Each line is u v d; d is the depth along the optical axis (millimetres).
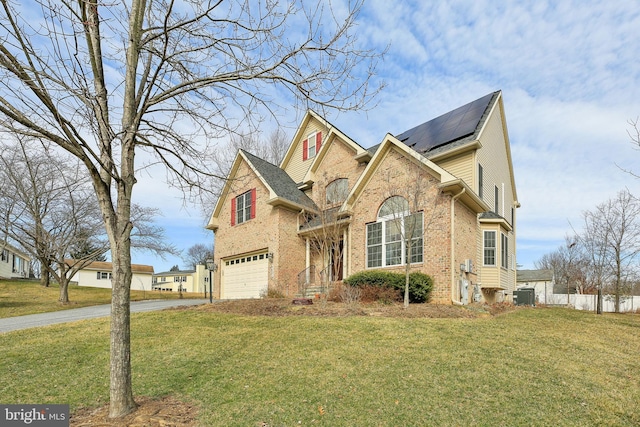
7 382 5703
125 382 4520
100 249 19781
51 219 18844
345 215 15508
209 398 5070
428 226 12375
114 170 4480
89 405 4855
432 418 4391
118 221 4637
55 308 16344
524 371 5848
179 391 5332
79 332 9078
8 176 17203
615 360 6609
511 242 20891
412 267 13234
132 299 21781
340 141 19562
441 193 12742
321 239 15742
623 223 19312
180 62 5164
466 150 15562
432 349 6910
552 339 7895
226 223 20781
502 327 8820
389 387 5266
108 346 7707
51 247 18266
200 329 9023
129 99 4871
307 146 22219
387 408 4656
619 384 5449
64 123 4141
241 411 4645
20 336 8836
